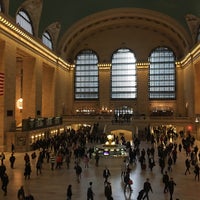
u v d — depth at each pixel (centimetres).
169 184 1183
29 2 2759
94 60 4541
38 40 3011
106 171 1425
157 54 4422
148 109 4366
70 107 4472
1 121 2328
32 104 3023
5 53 2350
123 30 4428
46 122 2972
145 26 4262
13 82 2511
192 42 3531
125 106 4438
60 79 4019
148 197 1220
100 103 4456
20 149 2364
